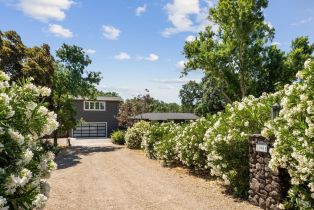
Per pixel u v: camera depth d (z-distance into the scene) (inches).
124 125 1844.2
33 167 201.8
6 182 165.0
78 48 1238.3
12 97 205.5
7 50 775.1
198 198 378.6
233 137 374.0
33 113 205.5
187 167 601.0
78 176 555.2
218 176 438.6
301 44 1348.4
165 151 628.1
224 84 1362.0
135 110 1802.4
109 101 1861.5
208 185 444.8
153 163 704.4
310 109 244.1
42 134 216.4
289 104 269.3
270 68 1310.3
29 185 189.2
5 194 165.6
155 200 375.2
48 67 924.6
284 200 292.2
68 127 1184.2
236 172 378.3
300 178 259.9
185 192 410.0
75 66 1238.9
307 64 254.4
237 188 380.5
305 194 260.4
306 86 253.8
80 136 1802.4
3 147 176.1
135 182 486.6
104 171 611.5
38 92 225.6
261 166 334.0
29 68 792.3
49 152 221.5
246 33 1204.5
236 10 1174.3
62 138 1691.7
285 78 1307.8
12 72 796.0
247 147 374.6
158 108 2792.8
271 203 315.9
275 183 308.5
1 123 181.5
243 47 1233.4
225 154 385.4
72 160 815.1
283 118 289.4
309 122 244.5
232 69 1306.6
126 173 577.0
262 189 332.2
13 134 183.6
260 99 440.1
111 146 1263.5
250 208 334.0
